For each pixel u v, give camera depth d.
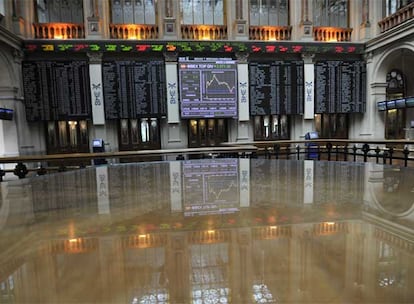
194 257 0.47
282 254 0.47
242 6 8.36
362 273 0.40
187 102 8.13
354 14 8.91
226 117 8.36
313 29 8.71
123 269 0.43
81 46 7.64
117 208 0.82
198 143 8.62
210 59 8.17
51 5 8.08
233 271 0.41
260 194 0.96
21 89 7.57
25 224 0.68
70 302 0.34
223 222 0.66
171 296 0.35
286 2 8.87
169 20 8.05
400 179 1.21
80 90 7.81
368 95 8.88
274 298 0.34
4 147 7.35
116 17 8.24
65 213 0.77
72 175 1.49
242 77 8.36
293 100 8.58
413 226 0.61
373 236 0.55
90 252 0.50
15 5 7.43
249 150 4.25
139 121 8.47
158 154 3.98
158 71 8.05
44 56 7.78
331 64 8.71
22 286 0.38
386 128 9.38
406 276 0.39
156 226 0.64
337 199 0.87
